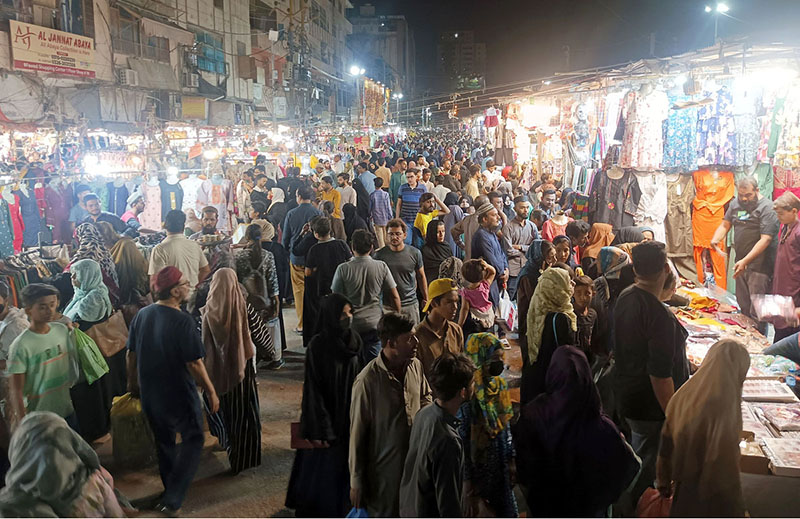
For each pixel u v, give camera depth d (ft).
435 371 9.58
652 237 20.31
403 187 34.37
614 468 9.86
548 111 41.34
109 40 58.49
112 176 36.76
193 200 36.22
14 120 44.34
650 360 11.32
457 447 9.48
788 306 17.90
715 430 9.94
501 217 25.27
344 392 12.00
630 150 26.03
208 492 14.56
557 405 10.00
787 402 14.58
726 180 25.14
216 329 14.74
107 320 17.01
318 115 136.36
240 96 99.04
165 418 13.24
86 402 16.30
